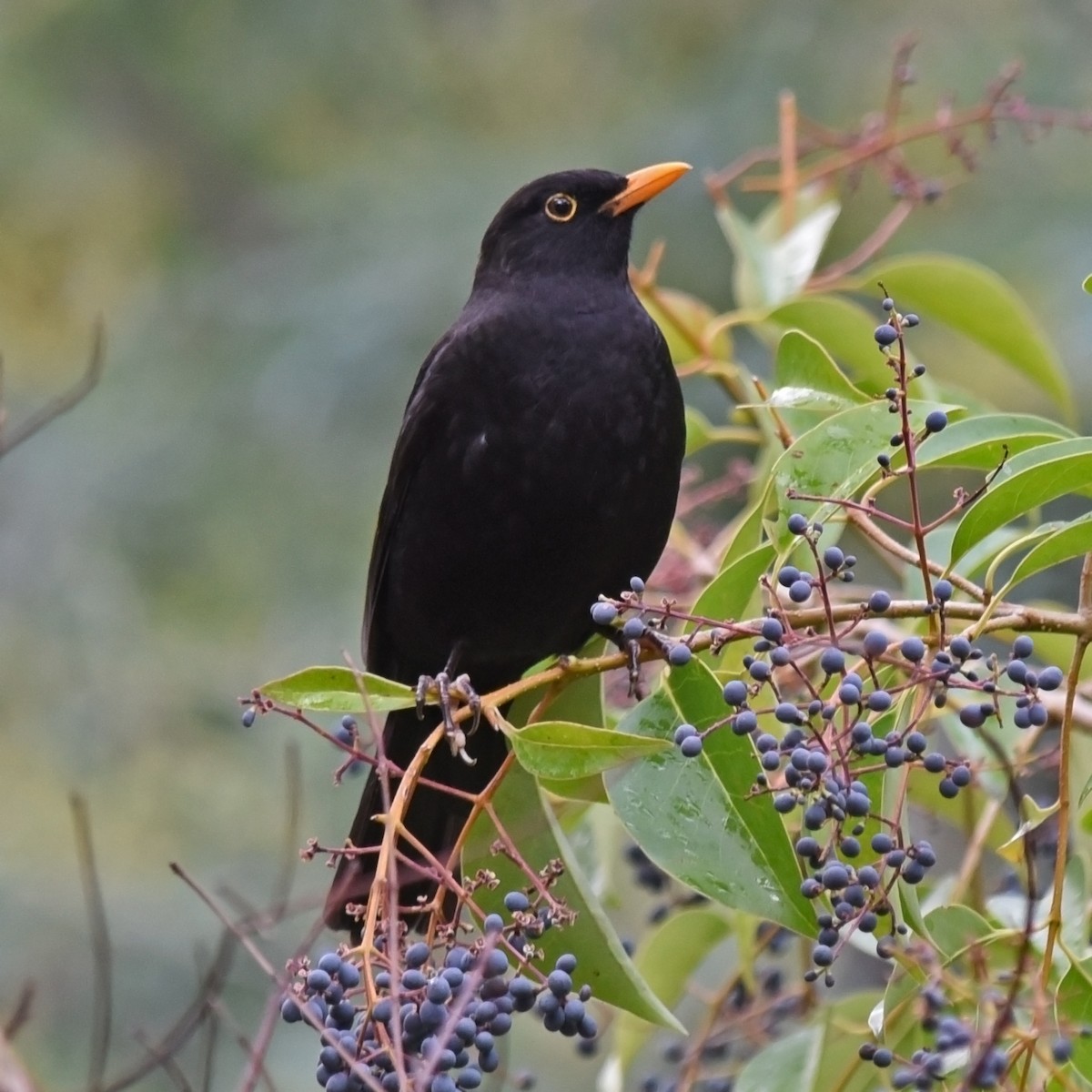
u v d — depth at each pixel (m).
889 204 20.11
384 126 24.53
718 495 10.05
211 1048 6.54
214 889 18.20
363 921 7.03
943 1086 6.55
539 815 7.21
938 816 9.43
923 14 20.83
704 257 20.12
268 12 24.80
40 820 19.47
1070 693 6.34
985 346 9.95
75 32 25.03
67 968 17.77
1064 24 20.53
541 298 9.50
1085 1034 6.09
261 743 20.05
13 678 20.44
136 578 20.94
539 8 24.22
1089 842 8.27
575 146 21.64
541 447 9.12
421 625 9.80
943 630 6.49
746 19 21.61
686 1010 13.27
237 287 22.12
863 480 6.99
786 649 6.20
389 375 20.70
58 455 21.55
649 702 6.96
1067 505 16.25
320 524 20.64
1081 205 19.70
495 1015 5.97
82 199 25.08
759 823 6.73
